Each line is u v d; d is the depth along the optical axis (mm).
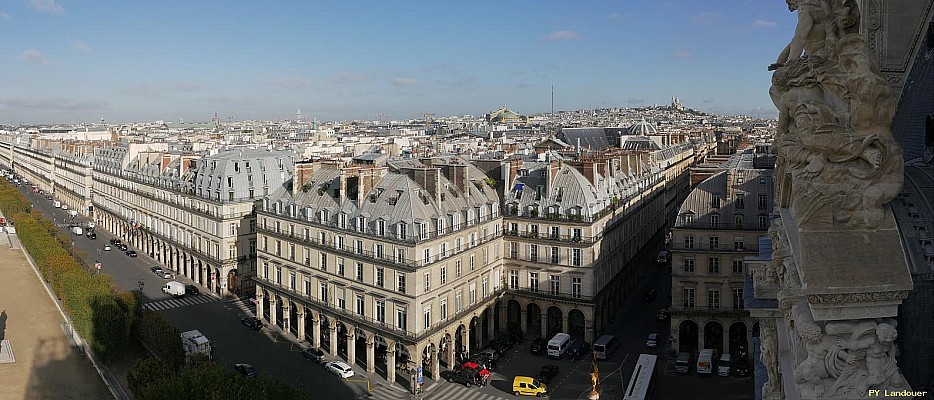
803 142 28266
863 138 27219
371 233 137250
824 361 27609
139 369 108188
